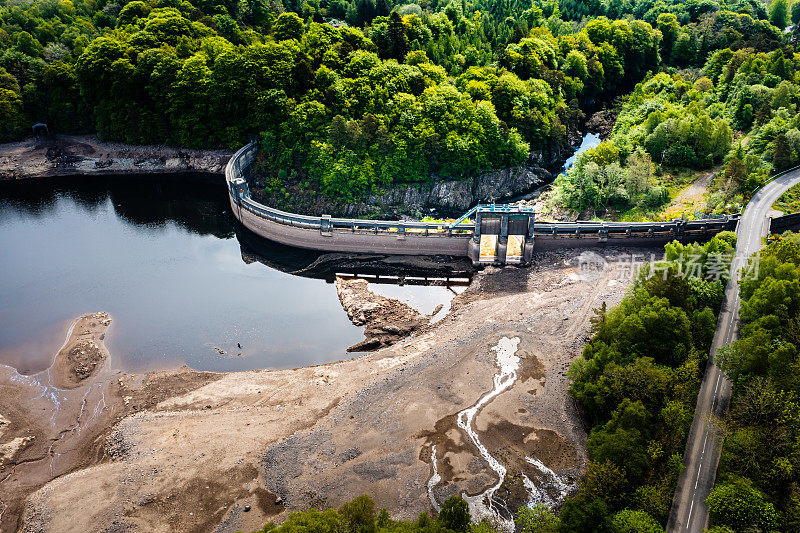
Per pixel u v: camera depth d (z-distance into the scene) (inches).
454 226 6077.8
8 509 3602.4
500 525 3289.9
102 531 3321.9
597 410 3868.1
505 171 7637.8
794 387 3425.2
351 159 7121.1
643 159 6889.8
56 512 3430.1
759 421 3390.7
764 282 4173.2
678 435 3427.7
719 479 3240.7
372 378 4490.7
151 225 7086.6
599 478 3221.0
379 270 6181.1
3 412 4323.3
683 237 6048.2
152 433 4015.8
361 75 7677.2
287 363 4859.7
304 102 7436.0
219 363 4862.2
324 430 3951.8
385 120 7327.8
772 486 3093.0
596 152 7194.9
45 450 4037.9
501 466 3649.1
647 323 3981.3
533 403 4109.3
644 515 3002.0
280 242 6604.3
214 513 3408.0
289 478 3597.4
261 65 7637.8
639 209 6756.9
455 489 3508.9
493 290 5669.3
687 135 7332.7
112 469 3703.3
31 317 5354.3
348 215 7150.6
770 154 6776.6
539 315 5078.7
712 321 4116.6
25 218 7175.2
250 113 7736.2
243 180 6904.5
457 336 4926.2
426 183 7332.7
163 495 3513.8
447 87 7529.5
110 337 5132.9
